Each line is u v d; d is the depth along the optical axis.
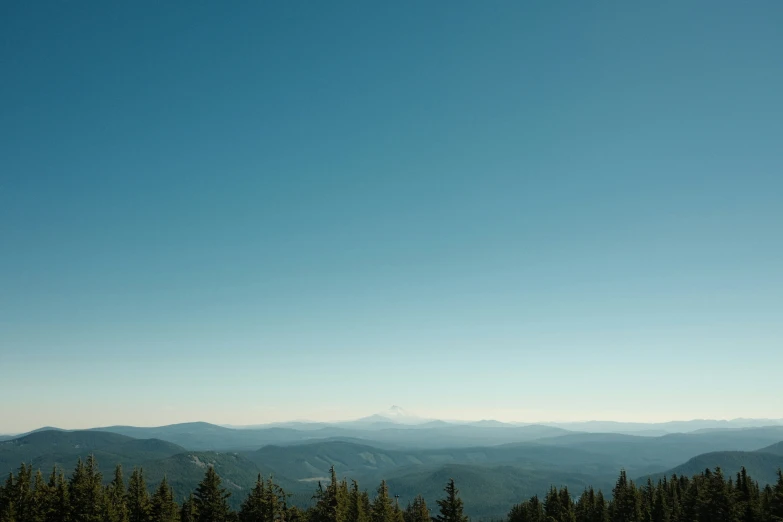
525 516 150.38
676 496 132.38
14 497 96.62
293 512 102.56
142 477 114.00
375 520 109.25
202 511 102.81
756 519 103.31
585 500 144.50
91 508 97.75
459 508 96.88
